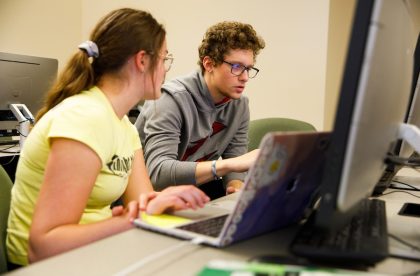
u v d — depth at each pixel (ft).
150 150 5.27
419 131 2.74
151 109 5.56
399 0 2.15
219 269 1.63
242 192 2.04
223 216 2.80
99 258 2.10
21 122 7.33
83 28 12.45
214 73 5.66
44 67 7.95
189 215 2.88
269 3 9.41
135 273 1.92
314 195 2.67
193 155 6.11
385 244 2.11
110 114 3.49
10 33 12.87
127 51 3.54
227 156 6.60
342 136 1.72
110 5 11.84
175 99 5.49
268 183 2.09
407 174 5.68
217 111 6.06
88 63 3.59
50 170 3.01
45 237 2.86
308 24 9.00
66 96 3.57
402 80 2.48
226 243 2.24
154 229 2.52
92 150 3.11
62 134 3.05
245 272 1.59
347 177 1.74
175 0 10.65
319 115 9.05
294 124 7.27
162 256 2.13
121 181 3.71
